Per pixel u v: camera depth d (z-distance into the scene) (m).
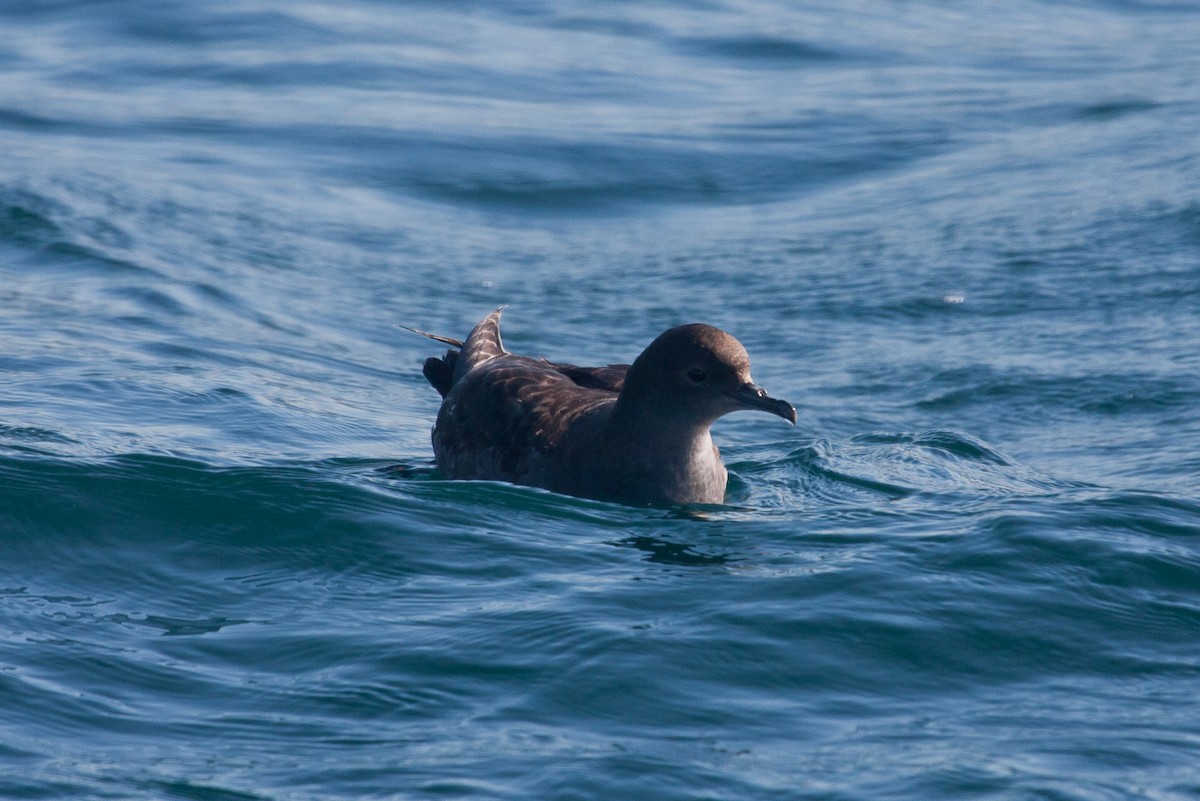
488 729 12.21
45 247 31.53
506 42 56.31
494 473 19.94
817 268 32.25
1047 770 11.65
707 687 13.05
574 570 15.95
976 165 39.91
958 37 58.81
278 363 26.16
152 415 21.94
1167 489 19.78
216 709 12.51
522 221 37.12
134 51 53.31
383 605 14.80
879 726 12.45
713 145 43.16
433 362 23.41
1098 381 25.09
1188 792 11.30
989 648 13.97
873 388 25.53
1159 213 33.81
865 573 15.62
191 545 16.09
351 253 33.69
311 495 17.41
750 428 24.00
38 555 15.65
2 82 48.62
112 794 11.10
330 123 44.59
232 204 36.41
